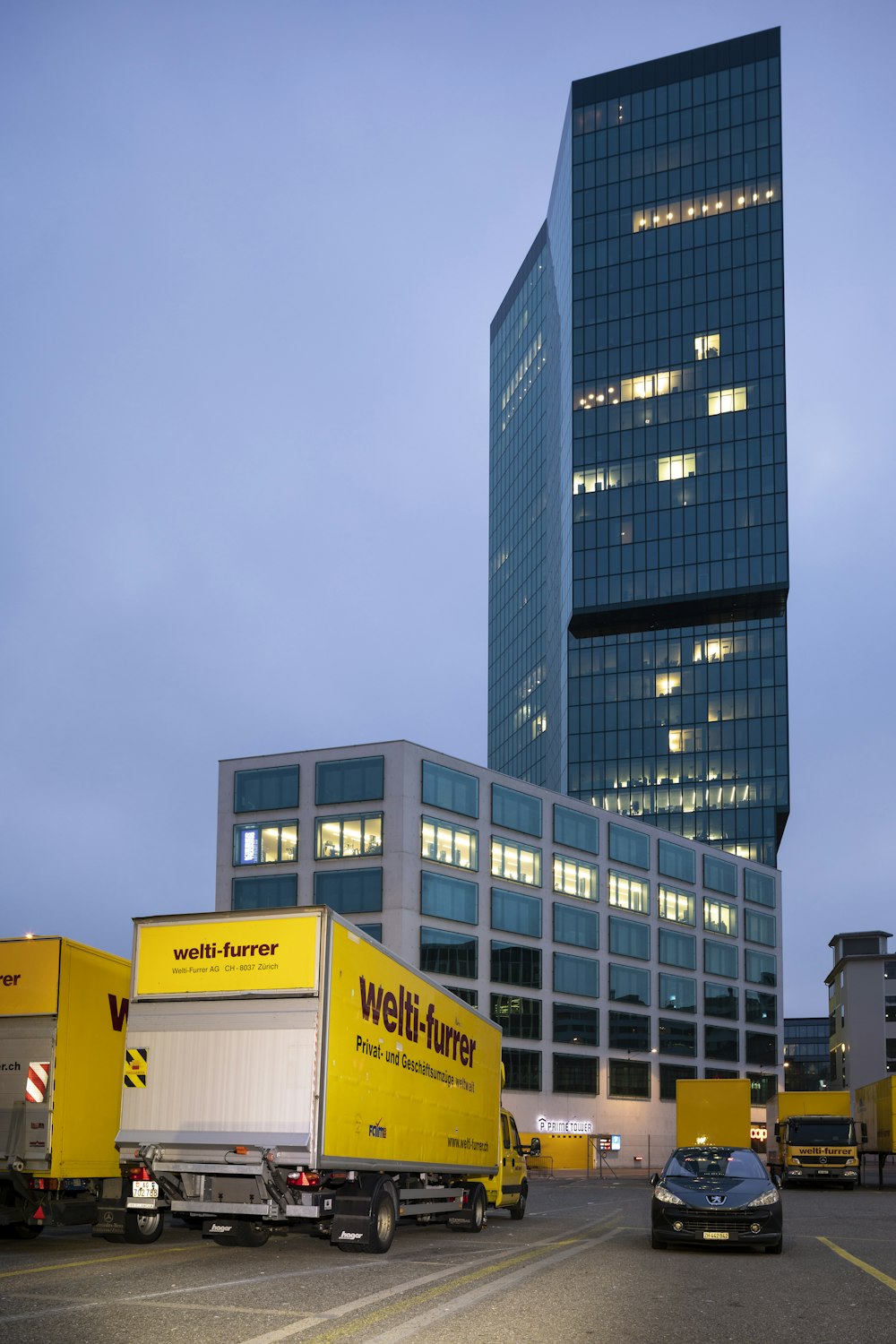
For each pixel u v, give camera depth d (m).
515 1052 81.62
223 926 15.94
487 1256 16.81
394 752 77.19
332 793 78.38
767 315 130.12
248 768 81.38
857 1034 114.12
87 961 18.33
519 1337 9.99
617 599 128.12
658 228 136.38
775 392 127.94
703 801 123.25
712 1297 12.77
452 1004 21.39
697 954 100.38
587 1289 13.20
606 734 128.62
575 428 134.75
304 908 15.66
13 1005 17.78
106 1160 18.36
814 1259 17.23
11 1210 17.50
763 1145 84.81
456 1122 21.22
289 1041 15.38
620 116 140.25
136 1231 17.59
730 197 134.12
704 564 126.12
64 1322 10.09
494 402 175.50
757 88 135.62
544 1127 82.62
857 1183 46.44
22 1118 17.41
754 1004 106.00
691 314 133.00
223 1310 11.05
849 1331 10.70
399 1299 12.10
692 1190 18.12
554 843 88.25
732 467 127.75
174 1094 15.65
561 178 149.50
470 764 82.00
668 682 127.94
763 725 123.38
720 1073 100.50
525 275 165.25
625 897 94.00
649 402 132.62
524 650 154.12
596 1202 35.66
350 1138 16.09
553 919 86.69
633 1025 92.25
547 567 147.12
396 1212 17.84
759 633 126.19
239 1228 17.61
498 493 170.50
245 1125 15.27
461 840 80.25
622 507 130.75
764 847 120.00
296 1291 12.50
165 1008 15.95
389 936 74.88
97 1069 18.36
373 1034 17.12
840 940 124.56
